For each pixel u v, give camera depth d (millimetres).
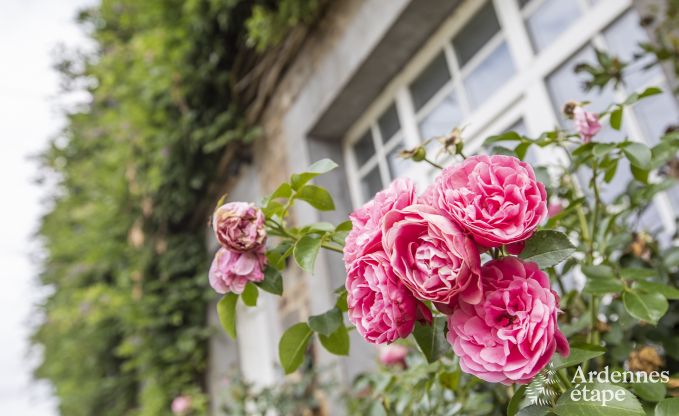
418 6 2320
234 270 825
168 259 4621
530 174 660
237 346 4375
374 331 671
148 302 4645
